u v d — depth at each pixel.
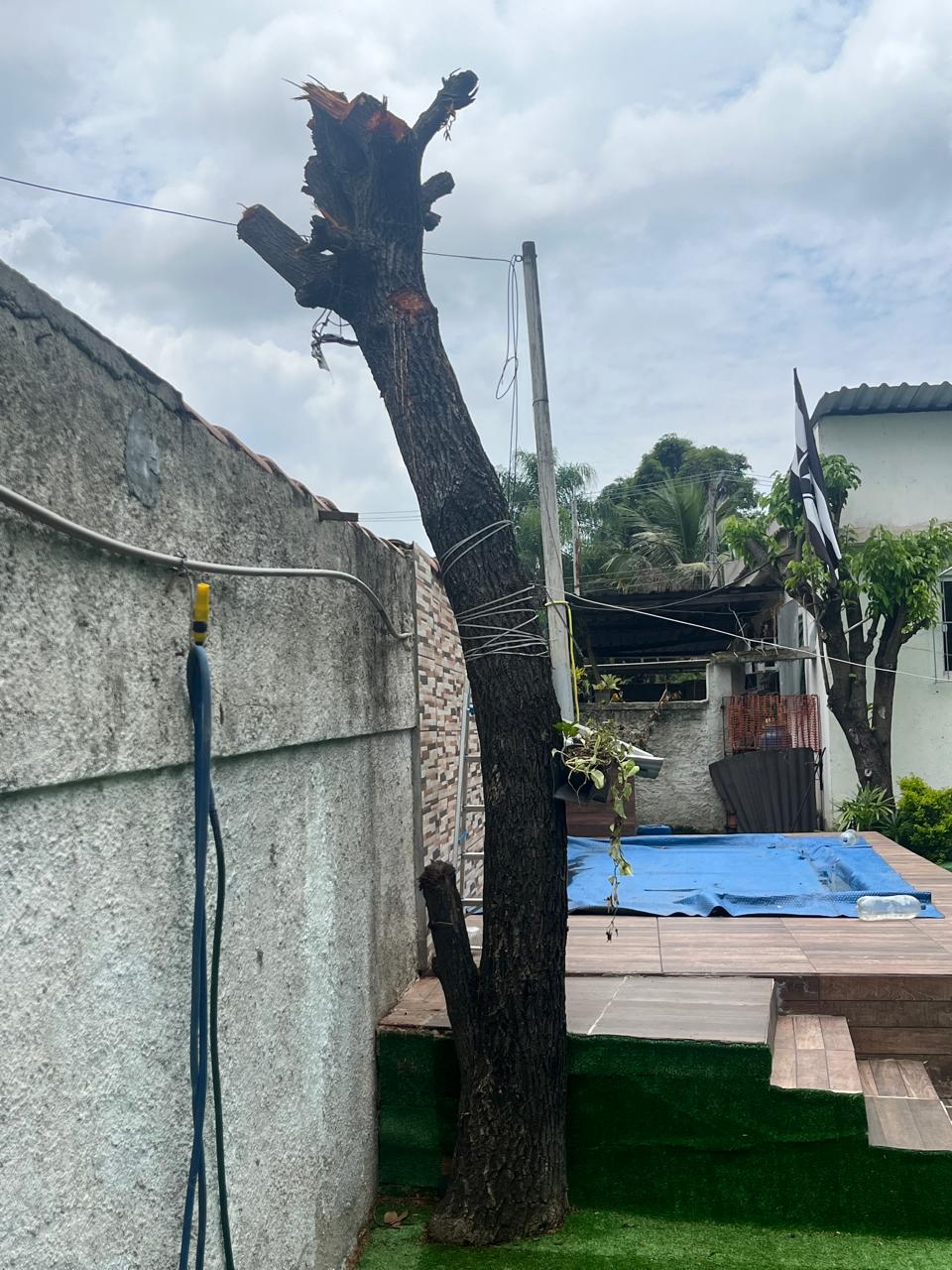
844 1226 3.72
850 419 11.88
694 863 8.16
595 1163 3.91
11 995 1.75
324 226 3.82
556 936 3.81
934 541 10.79
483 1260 3.57
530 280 4.77
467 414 3.93
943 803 10.58
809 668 13.18
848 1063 4.05
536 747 3.80
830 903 6.24
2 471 1.74
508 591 3.83
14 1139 1.75
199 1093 2.30
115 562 2.12
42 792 1.87
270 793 3.11
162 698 2.31
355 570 4.05
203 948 2.34
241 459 2.87
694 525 24.84
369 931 4.23
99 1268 2.02
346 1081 3.80
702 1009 4.25
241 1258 2.77
